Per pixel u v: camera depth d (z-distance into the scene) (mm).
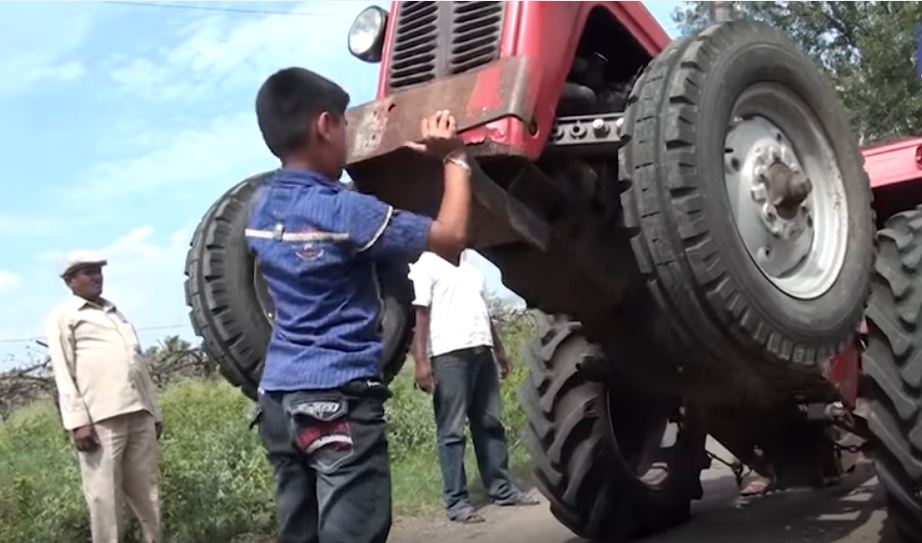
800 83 3809
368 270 2980
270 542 6344
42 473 8148
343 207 2920
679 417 5395
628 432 5344
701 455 5492
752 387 4328
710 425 5258
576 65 3889
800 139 3887
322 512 2863
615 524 5098
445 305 6512
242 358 4312
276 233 2990
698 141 3369
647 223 3361
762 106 3750
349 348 2916
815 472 5355
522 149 3428
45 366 17672
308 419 2871
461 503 6418
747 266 3422
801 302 3631
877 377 4008
